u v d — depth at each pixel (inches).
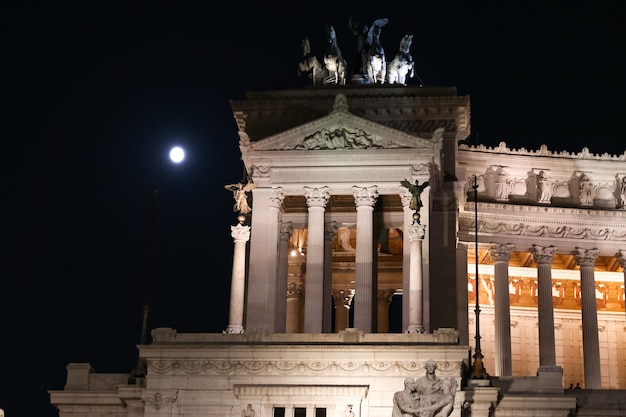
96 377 3253.0
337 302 4827.8
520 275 5073.8
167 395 3034.0
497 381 3157.0
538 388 3142.2
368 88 4480.8
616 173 4867.1
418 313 3447.3
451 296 4249.5
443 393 2440.9
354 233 4773.6
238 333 3265.3
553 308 4845.0
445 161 4387.3
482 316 4911.4
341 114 3954.2
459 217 4559.5
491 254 4670.3
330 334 3134.8
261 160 3949.3
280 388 3002.0
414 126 4424.2
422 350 3016.7
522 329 5002.5
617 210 4776.1
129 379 3166.8
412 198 3563.0
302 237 4682.6
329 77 4660.4
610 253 4744.1
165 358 3073.3
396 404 2438.5
